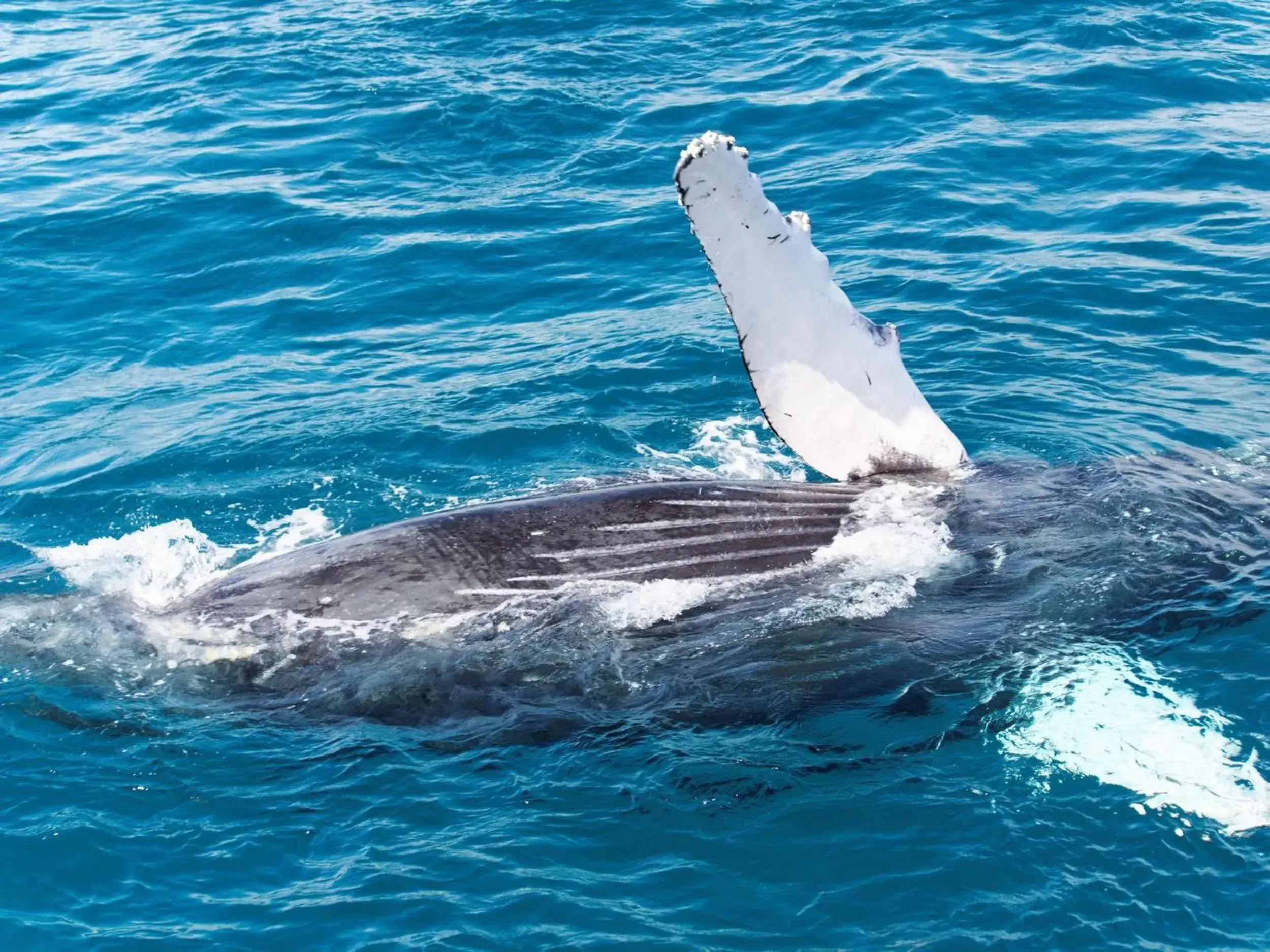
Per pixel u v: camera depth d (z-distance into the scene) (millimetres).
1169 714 18281
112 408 30297
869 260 35500
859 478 23516
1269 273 33094
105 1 61906
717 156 21375
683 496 21625
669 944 15078
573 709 18781
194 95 49156
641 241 37688
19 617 20500
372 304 35062
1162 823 16422
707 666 19281
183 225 39438
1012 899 15492
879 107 44969
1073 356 30016
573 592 20094
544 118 45781
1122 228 36156
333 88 49188
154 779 17766
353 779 17703
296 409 29594
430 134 45250
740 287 22250
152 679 19375
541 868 16141
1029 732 18125
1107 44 48656
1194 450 24938
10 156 44969
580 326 33188
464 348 32438
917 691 18922
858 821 16734
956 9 52906
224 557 23875
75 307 35406
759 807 17031
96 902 15930
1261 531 22031
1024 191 38938
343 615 19688
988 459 24797
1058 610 20297
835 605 20266
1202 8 51844
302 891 15977
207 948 15234
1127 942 14906
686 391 29609
